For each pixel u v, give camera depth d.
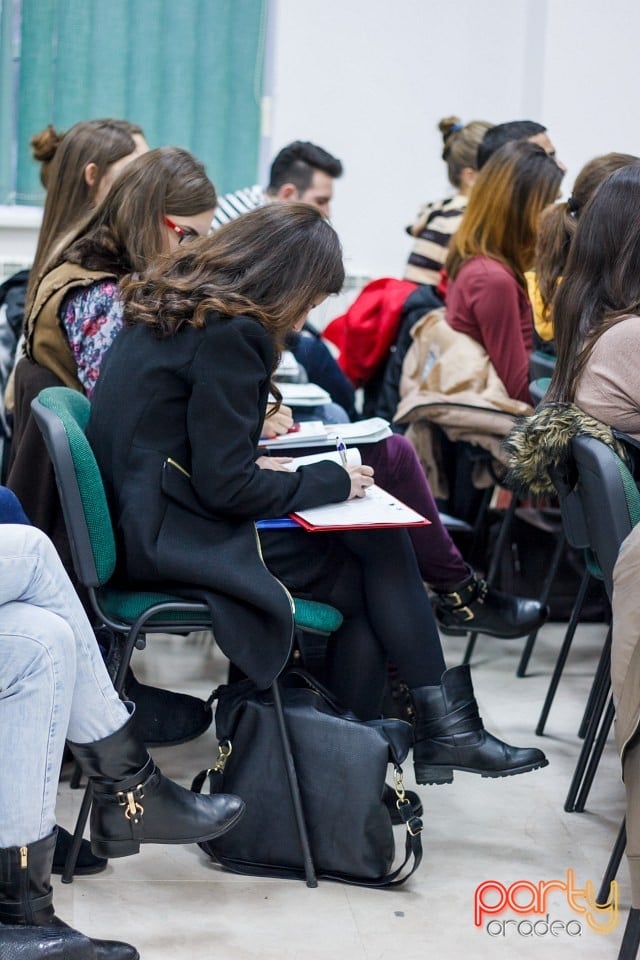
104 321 2.64
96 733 2.06
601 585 3.76
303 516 2.30
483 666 3.59
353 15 5.02
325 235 2.28
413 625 2.49
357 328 4.09
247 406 2.23
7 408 3.27
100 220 2.76
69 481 2.19
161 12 4.61
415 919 2.23
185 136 4.74
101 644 2.54
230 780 2.37
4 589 1.91
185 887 2.32
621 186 2.47
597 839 2.57
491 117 5.21
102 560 2.22
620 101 4.97
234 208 4.16
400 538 2.50
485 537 3.88
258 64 4.77
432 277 4.18
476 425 3.57
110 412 2.29
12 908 1.93
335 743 2.31
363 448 2.84
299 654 2.57
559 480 2.44
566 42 4.91
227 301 2.21
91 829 2.15
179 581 2.24
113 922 2.18
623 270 2.45
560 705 3.30
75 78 4.56
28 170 4.61
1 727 1.91
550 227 3.26
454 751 2.47
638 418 2.39
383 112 5.13
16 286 3.54
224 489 2.22
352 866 2.33
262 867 2.38
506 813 2.68
